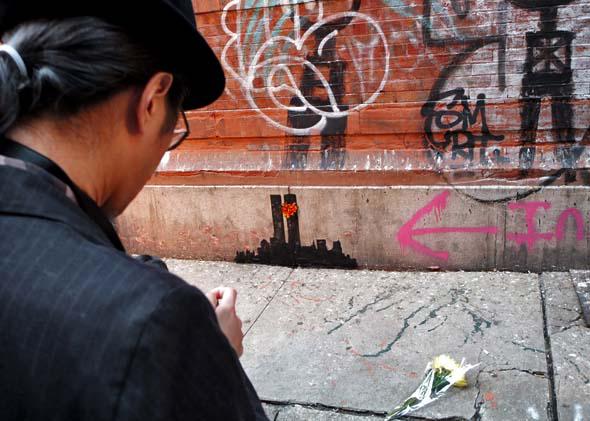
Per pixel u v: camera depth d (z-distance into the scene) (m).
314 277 3.79
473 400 2.43
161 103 0.82
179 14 0.74
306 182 3.80
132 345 0.59
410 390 2.55
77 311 0.61
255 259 4.06
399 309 3.26
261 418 0.84
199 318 0.66
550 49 3.21
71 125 0.72
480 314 3.12
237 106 3.84
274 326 3.21
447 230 3.60
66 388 0.59
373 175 3.65
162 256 4.29
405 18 3.38
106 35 0.69
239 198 3.94
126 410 0.58
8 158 0.69
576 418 2.26
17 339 0.62
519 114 3.35
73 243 0.67
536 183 3.39
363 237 3.77
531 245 3.49
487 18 3.25
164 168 4.10
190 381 0.63
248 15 3.65
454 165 3.49
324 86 3.64
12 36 0.70
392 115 3.55
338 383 2.65
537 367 2.62
